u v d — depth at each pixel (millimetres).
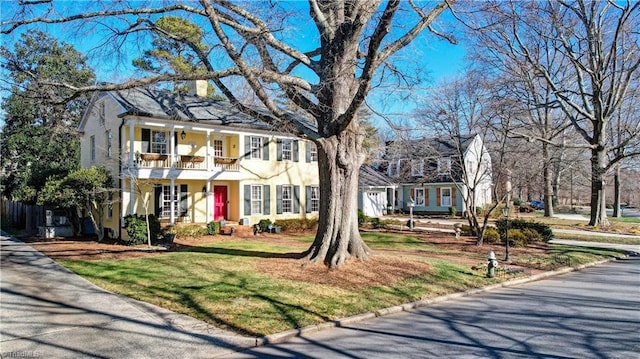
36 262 12359
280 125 10469
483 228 17531
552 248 17281
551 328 6824
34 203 19938
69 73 25594
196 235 18828
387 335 6457
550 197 35625
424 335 6449
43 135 26828
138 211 19438
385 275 9984
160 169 18781
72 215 19891
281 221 22594
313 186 25766
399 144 15797
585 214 41875
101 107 20250
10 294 8508
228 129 21391
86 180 16984
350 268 10266
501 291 10062
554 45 23734
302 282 9078
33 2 9555
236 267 10547
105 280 9703
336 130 10133
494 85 21828
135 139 19234
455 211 35656
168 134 20375
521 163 20656
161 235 17531
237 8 9859
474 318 7496
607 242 20406
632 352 5660
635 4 21703
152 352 5570
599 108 25266
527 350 5730
